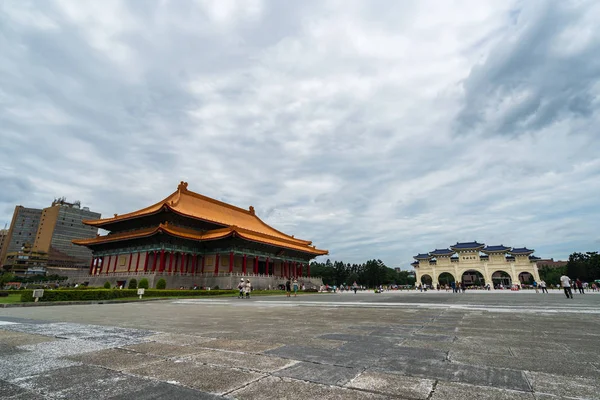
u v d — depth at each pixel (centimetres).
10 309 2316
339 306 2227
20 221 18462
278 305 2475
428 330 1030
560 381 502
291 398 439
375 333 976
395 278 16612
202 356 680
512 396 440
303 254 9725
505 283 11494
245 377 533
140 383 507
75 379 530
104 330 1069
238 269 7912
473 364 606
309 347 766
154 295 4362
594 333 957
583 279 11106
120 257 7450
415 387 479
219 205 9344
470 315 1500
